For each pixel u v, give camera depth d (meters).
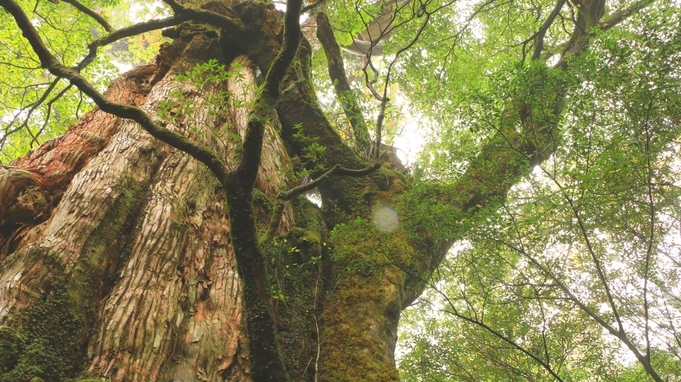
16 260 3.54
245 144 3.16
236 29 8.16
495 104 5.28
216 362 3.68
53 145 5.51
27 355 2.99
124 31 7.79
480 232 5.29
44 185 4.83
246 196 3.16
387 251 5.77
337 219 7.01
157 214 4.41
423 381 7.04
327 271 5.97
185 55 7.70
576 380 7.48
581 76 5.04
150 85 7.63
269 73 3.45
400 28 11.28
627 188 5.02
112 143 5.23
